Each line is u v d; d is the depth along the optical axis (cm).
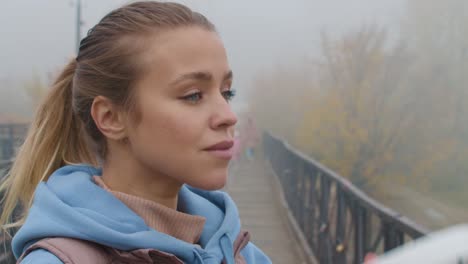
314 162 591
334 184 455
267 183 1414
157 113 87
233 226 104
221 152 87
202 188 87
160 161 88
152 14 91
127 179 95
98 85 93
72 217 81
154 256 81
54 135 107
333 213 456
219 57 91
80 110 99
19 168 108
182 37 88
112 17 95
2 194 128
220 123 87
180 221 93
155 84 87
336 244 422
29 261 77
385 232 256
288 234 737
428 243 38
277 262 592
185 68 87
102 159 101
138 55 88
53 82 108
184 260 88
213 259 92
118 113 92
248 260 115
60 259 76
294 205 809
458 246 36
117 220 85
